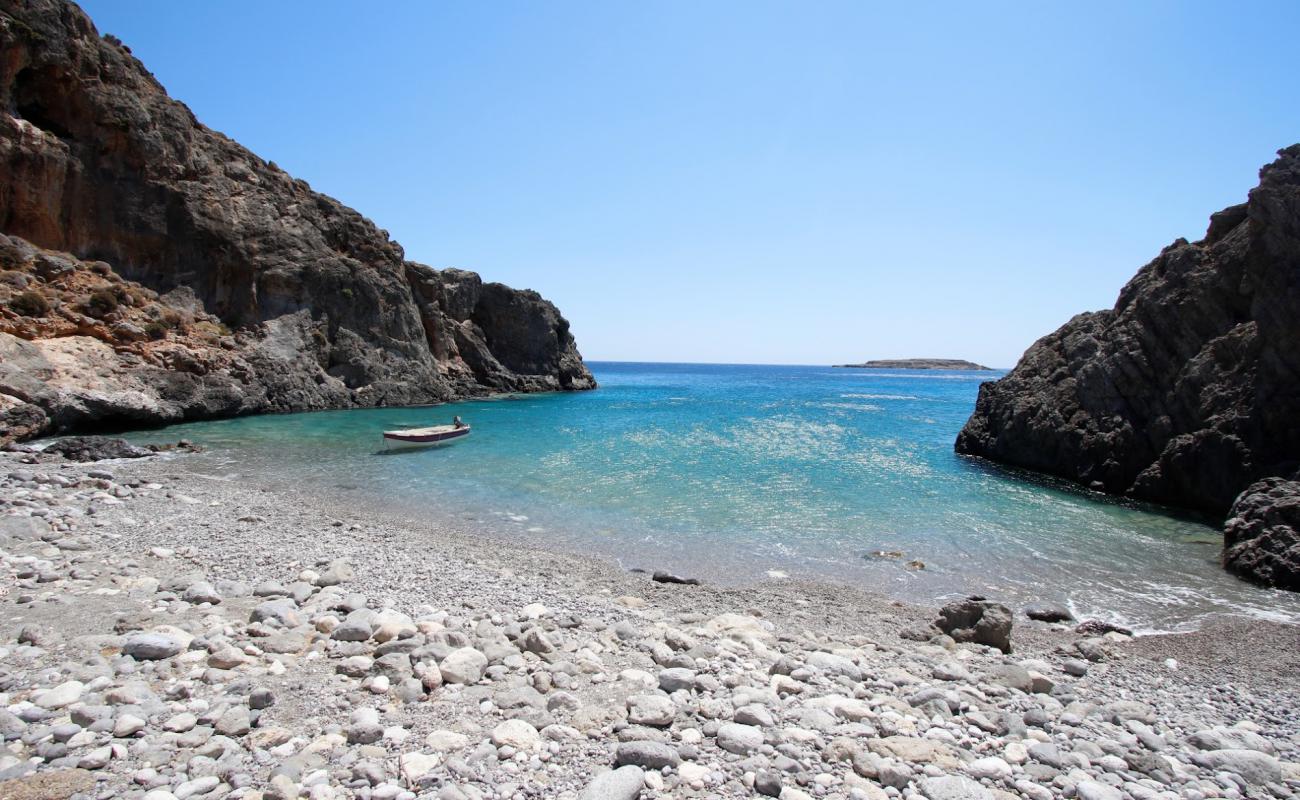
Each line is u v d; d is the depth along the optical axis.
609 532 18.02
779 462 29.78
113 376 34.16
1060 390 30.89
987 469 30.61
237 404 42.00
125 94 43.94
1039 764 6.20
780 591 13.62
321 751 5.48
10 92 38.81
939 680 8.58
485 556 14.93
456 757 5.47
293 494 20.69
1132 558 17.11
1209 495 22.72
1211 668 10.58
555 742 5.90
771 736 6.23
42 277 36.59
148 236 44.25
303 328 50.97
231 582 10.03
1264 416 22.00
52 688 6.12
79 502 15.84
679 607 11.98
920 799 5.38
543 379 80.69
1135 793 5.86
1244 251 24.45
